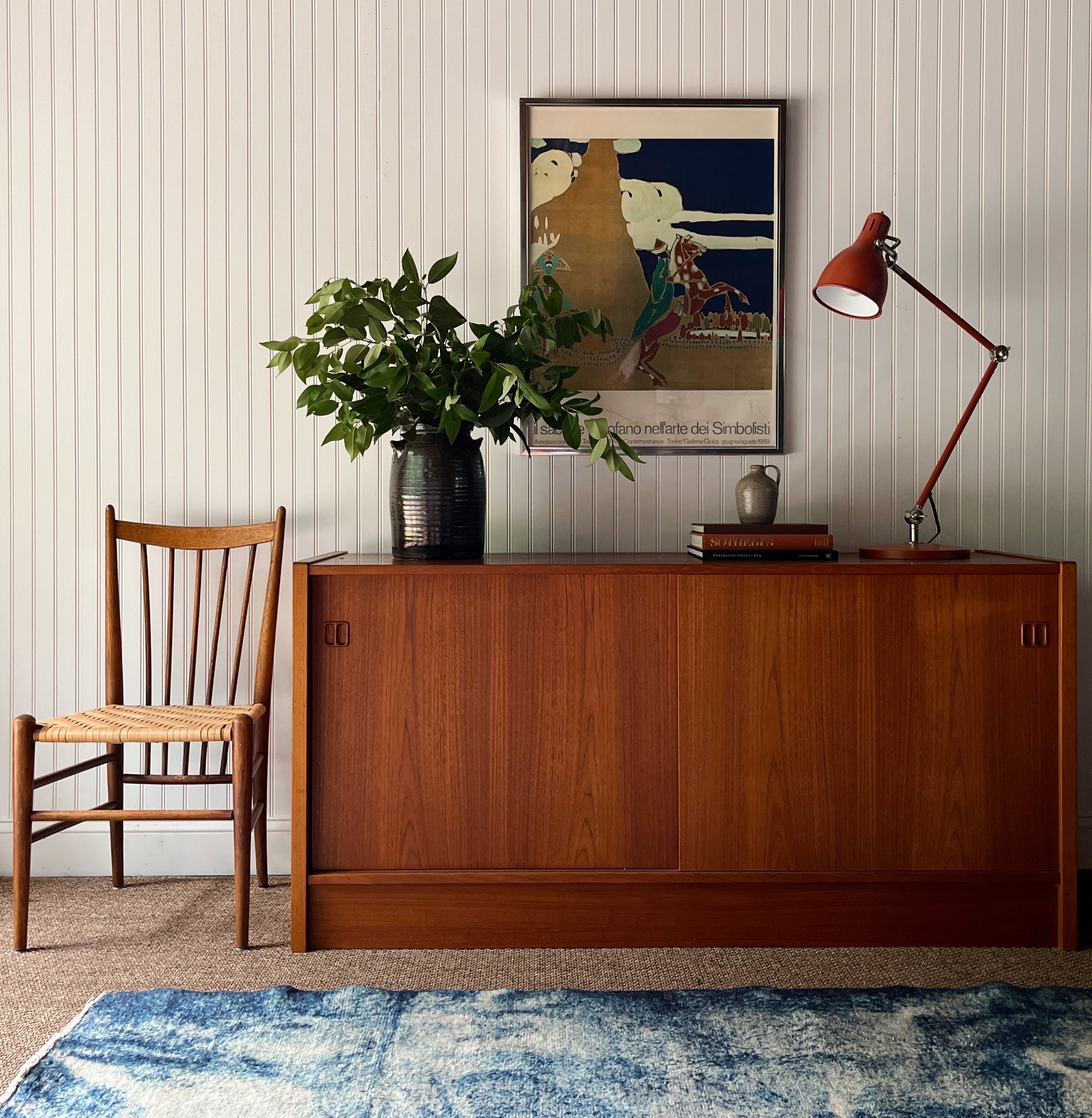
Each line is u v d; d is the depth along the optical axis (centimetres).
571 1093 137
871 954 184
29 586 231
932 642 184
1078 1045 149
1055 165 231
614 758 185
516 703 184
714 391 232
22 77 228
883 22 230
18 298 229
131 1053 147
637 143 229
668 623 184
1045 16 230
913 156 231
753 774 184
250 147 229
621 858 185
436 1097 136
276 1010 160
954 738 185
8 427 230
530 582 184
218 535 221
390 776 184
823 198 231
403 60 229
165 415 231
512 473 232
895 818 184
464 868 185
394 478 201
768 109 229
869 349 232
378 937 187
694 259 231
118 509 231
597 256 230
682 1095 137
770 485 208
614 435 200
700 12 229
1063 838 185
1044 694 185
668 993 167
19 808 185
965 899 188
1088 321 232
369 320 191
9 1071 144
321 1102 135
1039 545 233
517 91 229
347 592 184
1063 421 233
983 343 204
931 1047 149
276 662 233
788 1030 154
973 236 231
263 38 228
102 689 232
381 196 230
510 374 187
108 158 229
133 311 230
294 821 182
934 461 233
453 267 209
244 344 230
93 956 183
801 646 184
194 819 186
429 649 184
